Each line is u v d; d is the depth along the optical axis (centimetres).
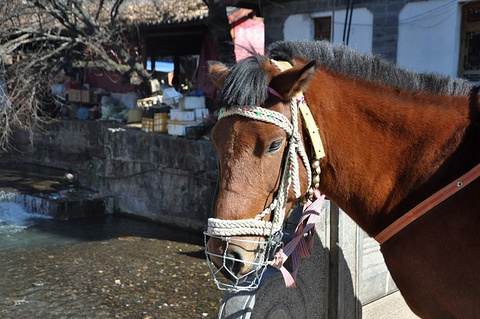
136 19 1299
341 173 187
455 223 164
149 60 1908
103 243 802
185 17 1232
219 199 163
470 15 782
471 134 173
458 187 164
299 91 164
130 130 1014
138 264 693
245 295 209
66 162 1277
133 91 1360
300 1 984
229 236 160
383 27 866
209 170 842
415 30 827
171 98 1077
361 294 284
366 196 187
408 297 186
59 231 873
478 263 159
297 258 216
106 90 1444
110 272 657
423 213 171
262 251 166
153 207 950
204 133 909
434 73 192
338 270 257
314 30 985
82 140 1197
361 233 274
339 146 184
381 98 184
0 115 1102
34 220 945
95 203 999
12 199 1051
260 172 162
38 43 1319
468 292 163
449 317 173
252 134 162
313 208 210
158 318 510
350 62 189
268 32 1056
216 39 1064
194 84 1415
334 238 258
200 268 680
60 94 1382
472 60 789
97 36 1171
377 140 183
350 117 183
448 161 174
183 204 895
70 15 1258
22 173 1275
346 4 905
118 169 1026
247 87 161
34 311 524
